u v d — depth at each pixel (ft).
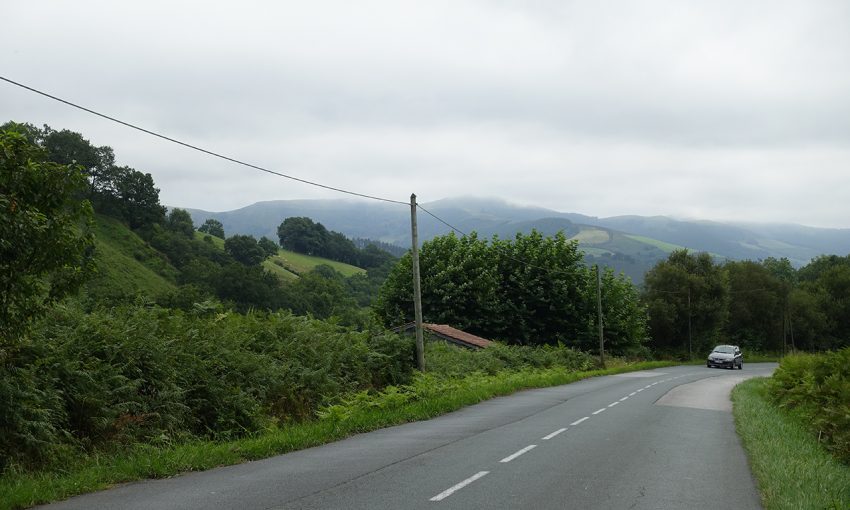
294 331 73.46
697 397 88.69
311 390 64.75
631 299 211.20
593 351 195.42
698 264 279.08
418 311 86.28
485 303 177.27
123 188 355.56
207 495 26.99
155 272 307.37
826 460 38.45
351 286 449.48
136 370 44.50
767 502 27.37
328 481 30.09
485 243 192.03
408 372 85.20
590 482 30.91
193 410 48.83
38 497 25.80
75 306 47.19
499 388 88.84
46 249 29.53
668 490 29.60
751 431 49.73
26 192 29.17
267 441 40.42
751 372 186.39
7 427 32.50
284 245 562.25
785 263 481.87
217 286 290.56
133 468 31.71
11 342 32.37
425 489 28.55
